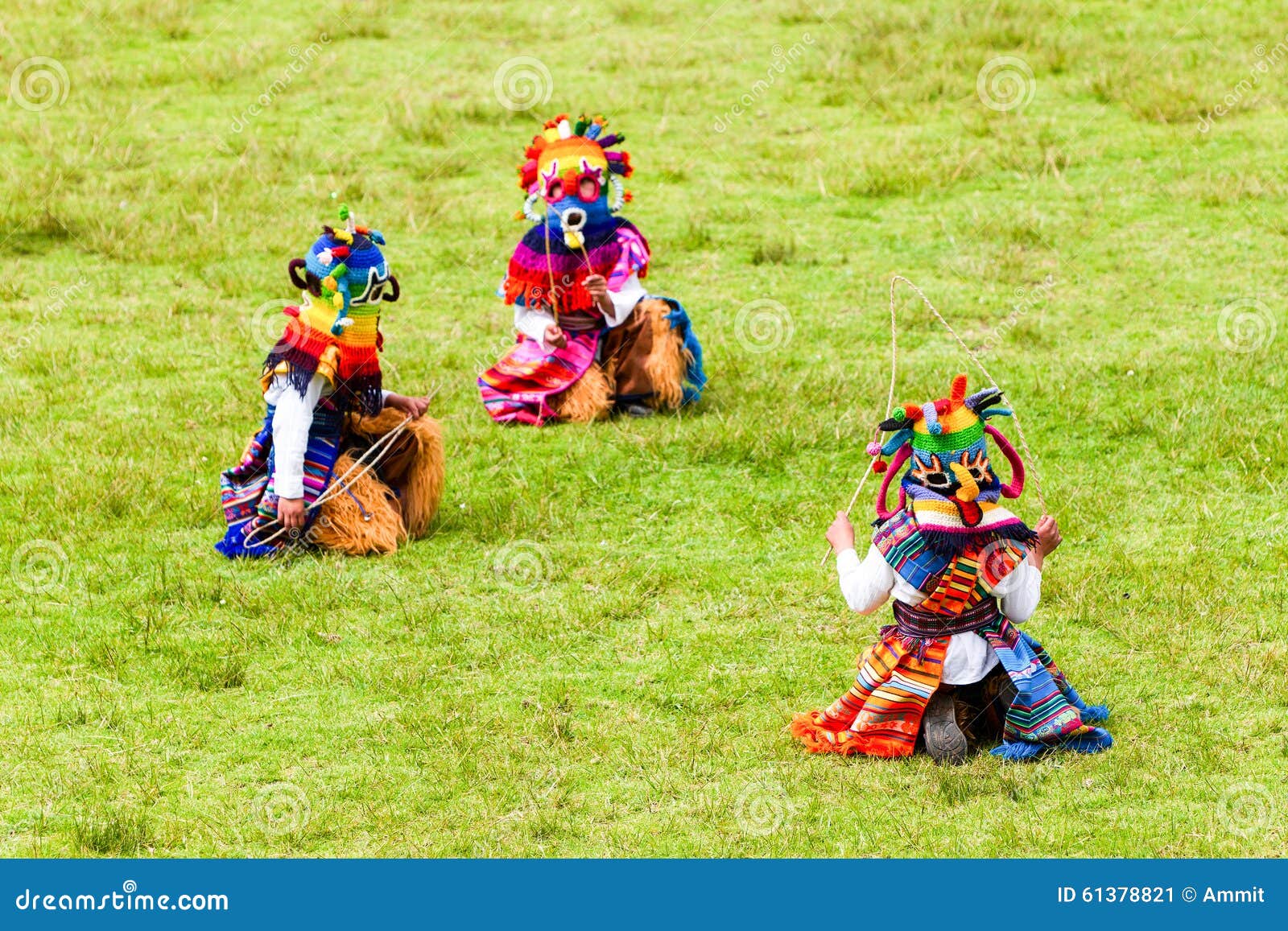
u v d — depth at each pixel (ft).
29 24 85.30
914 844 24.48
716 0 88.74
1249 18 80.69
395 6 88.43
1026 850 24.17
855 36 81.00
